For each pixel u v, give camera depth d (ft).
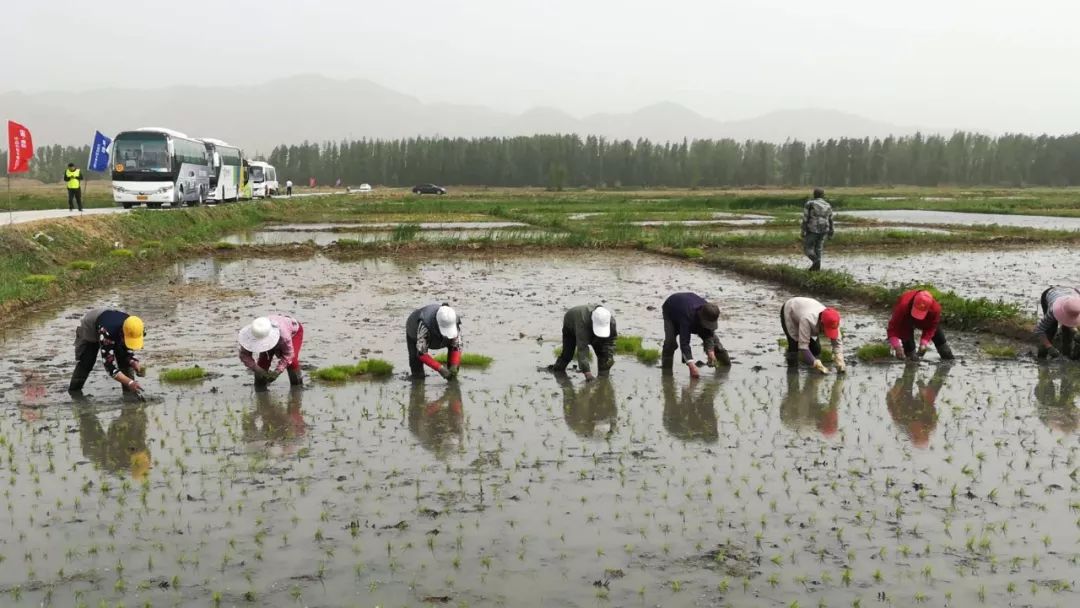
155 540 22.62
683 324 40.04
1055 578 20.29
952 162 516.32
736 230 129.18
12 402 36.24
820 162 534.78
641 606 19.17
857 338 49.93
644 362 43.73
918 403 35.50
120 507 24.86
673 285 73.92
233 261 93.71
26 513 24.47
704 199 252.21
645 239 109.40
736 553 21.66
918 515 23.85
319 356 45.65
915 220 154.30
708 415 34.01
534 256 99.25
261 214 166.91
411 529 23.18
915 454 29.04
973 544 21.94
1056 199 255.09
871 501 24.88
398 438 31.24
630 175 529.04
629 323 55.57
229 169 169.48
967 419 33.12
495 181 529.04
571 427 32.58
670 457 28.96
